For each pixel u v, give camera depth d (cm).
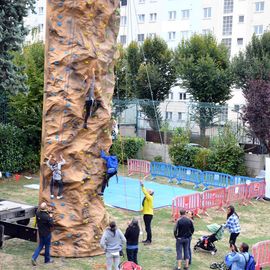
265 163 2508
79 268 1370
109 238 1262
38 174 2775
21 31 2219
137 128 3597
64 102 1459
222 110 3206
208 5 5366
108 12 1502
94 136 1494
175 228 1380
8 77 2198
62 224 1458
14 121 2734
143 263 1428
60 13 1469
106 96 1524
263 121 2572
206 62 3794
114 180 2672
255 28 5141
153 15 5706
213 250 1535
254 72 3619
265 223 1953
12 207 1606
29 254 1471
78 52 1456
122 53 4091
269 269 1415
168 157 3108
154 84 4162
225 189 2128
